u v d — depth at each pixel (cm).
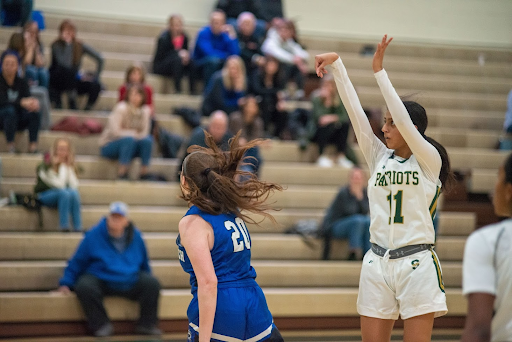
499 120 1462
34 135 1113
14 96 1102
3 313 873
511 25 1773
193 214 456
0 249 960
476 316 310
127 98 1138
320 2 1689
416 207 466
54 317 887
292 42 1440
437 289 457
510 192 327
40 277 932
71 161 1026
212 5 1639
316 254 1057
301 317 959
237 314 438
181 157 1112
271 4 1595
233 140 478
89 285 880
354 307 973
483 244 321
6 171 1085
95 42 1456
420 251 464
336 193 1152
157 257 1013
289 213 1110
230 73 1264
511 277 312
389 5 1720
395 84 1529
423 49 1688
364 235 1020
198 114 1256
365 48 1628
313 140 1259
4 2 1365
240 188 460
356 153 1284
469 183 1231
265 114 1281
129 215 1050
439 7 1739
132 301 920
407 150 484
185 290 963
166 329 920
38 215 1010
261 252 1041
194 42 1416
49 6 1530
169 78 1394
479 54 1717
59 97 1265
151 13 1600
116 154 1120
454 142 1365
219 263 450
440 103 1503
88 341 856
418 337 456
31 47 1209
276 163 1246
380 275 473
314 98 1253
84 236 923
